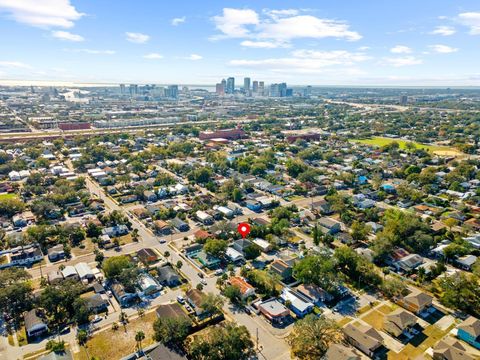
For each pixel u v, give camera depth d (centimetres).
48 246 14075
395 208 18325
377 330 9488
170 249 14075
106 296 10944
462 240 13988
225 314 10181
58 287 10350
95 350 8725
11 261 12750
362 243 14500
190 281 11838
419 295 10381
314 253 12338
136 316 10044
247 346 8762
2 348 8800
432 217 17025
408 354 8612
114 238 14650
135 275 11200
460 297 10306
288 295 10825
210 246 13012
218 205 18450
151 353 8269
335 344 8431
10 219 16688
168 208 17712
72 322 9794
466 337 9019
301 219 16525
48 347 8688
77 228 14850
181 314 9562
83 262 12938
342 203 17638
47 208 16775
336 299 10856
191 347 8419
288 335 9319
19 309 10188
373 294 11131
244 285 11175
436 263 12512
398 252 13250
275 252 13862
